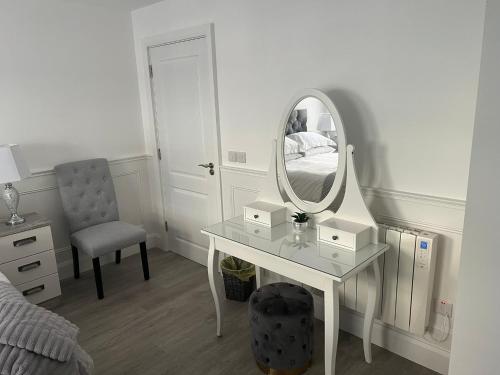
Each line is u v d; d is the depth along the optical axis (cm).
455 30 173
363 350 228
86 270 346
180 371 217
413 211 202
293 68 236
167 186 364
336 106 212
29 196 306
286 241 209
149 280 323
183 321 263
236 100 277
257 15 247
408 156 199
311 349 212
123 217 368
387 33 193
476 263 142
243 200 291
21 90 294
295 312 199
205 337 245
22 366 136
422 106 190
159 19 320
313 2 218
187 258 364
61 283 322
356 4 201
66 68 315
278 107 251
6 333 140
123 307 283
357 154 218
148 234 385
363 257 186
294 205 234
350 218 208
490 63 125
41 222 279
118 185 360
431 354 211
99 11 328
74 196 313
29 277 274
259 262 206
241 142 282
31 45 295
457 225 188
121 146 359
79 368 160
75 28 316
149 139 368
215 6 272
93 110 336
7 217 295
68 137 324
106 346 239
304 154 224
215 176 309
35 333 144
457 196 188
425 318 200
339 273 171
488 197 134
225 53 274
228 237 216
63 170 308
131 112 361
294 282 270
